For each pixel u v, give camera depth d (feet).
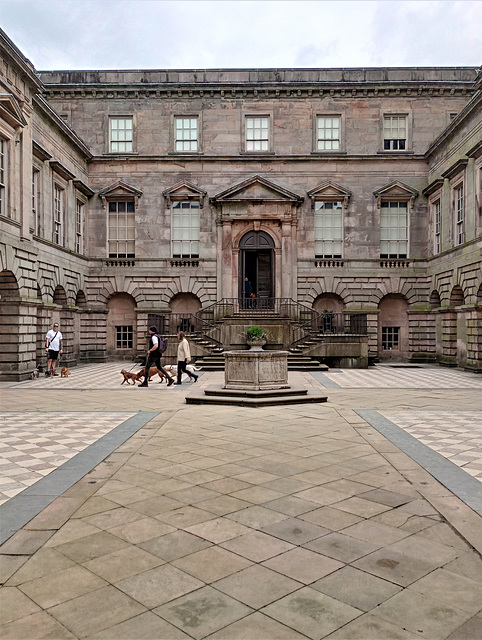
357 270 108.06
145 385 65.67
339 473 26.91
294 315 106.22
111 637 13.12
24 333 73.92
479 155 83.05
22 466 28.22
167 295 108.37
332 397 55.16
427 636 13.15
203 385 64.75
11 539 18.84
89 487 24.66
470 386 65.87
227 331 93.76
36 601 14.78
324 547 18.19
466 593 15.19
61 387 65.00
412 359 107.55
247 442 33.83
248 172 108.99
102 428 38.58
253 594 15.11
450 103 108.17
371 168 108.58
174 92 108.68
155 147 109.40
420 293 108.17
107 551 17.88
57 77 108.58
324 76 108.78
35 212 83.66
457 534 19.35
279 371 53.42
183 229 109.70
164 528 19.83
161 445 32.99
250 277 114.42
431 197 106.22
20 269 72.90
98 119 109.29
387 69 108.47
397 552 17.81
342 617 13.94
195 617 13.97
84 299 107.14
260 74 108.99
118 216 110.32
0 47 65.57
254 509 21.79
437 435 36.09
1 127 67.51
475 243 84.02
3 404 51.13
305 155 107.96
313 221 108.37
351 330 103.35
